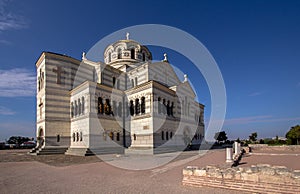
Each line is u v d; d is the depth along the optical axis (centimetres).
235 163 1670
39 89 3881
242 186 941
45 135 3409
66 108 3744
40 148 3416
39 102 3816
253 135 7369
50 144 3434
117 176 1452
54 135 3506
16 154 3369
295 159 2133
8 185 1241
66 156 2955
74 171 1714
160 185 1140
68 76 3862
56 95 3653
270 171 886
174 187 1084
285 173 853
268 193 876
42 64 3769
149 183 1199
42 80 3747
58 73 3734
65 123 3672
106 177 1421
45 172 1694
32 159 2630
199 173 1076
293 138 4944
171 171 1614
